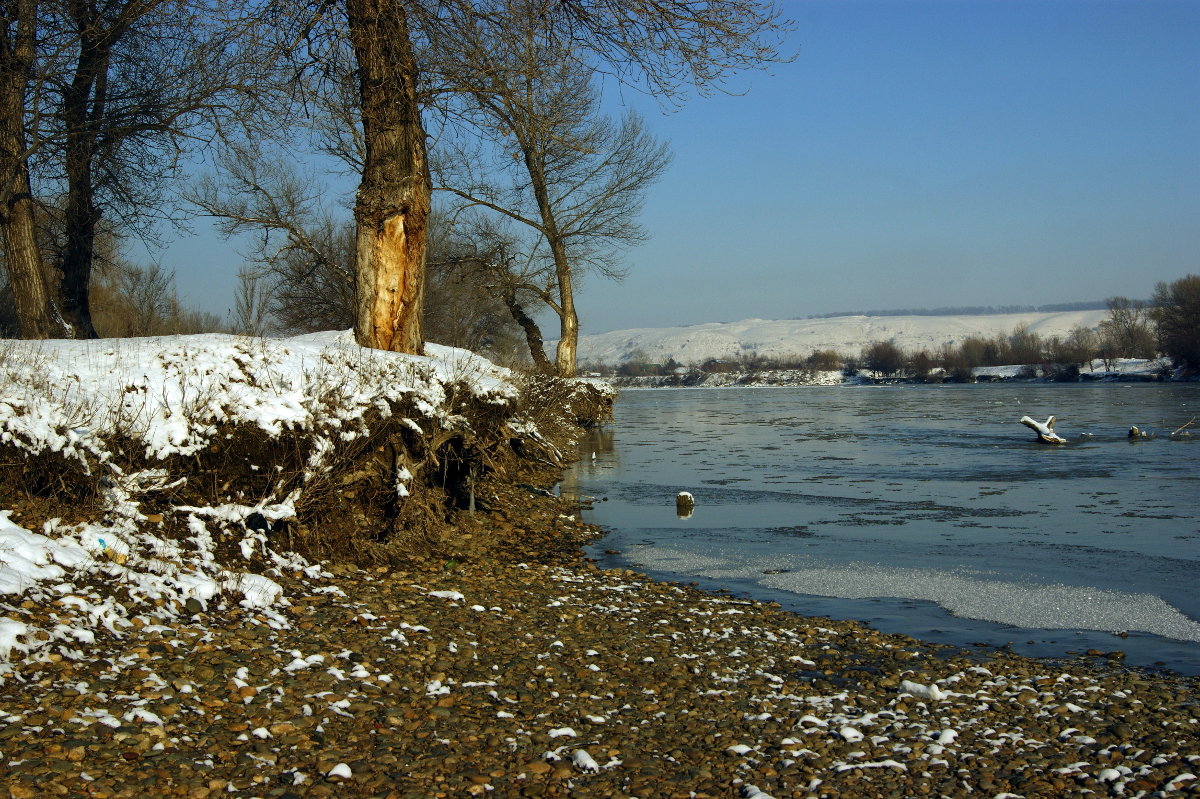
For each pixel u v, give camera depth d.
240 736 4.77
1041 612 8.74
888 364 145.12
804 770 4.92
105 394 8.38
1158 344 107.00
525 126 14.70
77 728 4.49
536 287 36.12
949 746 5.31
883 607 9.02
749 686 6.29
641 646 7.16
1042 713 5.86
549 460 18.75
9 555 6.25
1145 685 6.48
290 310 37.03
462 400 12.12
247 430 8.66
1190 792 4.71
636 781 4.72
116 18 15.22
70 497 7.49
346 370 10.48
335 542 9.16
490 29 12.87
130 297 37.44
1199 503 16.42
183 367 9.18
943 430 36.94
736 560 11.33
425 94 13.89
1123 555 11.67
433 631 6.97
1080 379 110.56
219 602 6.83
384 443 10.16
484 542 11.54
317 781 4.45
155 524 7.75
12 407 7.53
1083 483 19.48
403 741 4.97
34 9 14.71
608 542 12.58
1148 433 32.16
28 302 14.92
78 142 16.23
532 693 5.88
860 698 6.12
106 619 5.84
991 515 15.18
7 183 14.48
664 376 162.12
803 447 29.47
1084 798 4.67
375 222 13.32
